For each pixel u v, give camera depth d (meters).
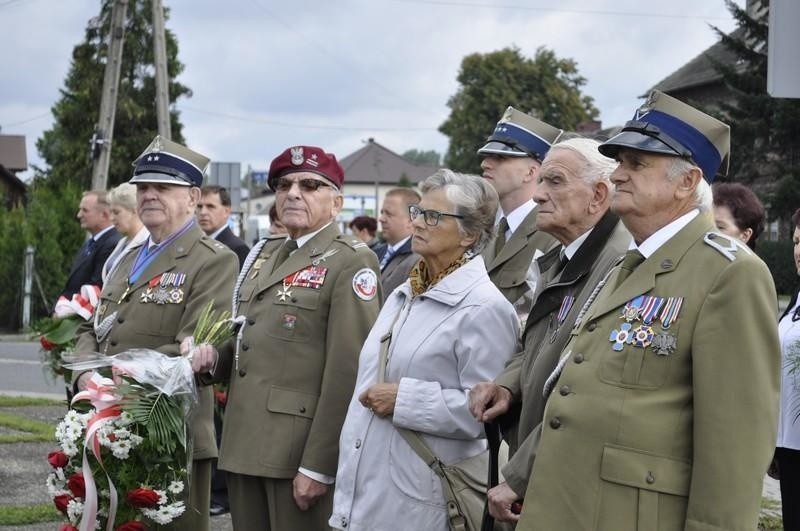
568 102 55.66
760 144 30.06
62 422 4.24
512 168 4.78
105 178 21.41
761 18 31.53
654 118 2.96
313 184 4.41
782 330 4.34
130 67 40.25
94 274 8.17
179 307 4.88
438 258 3.90
